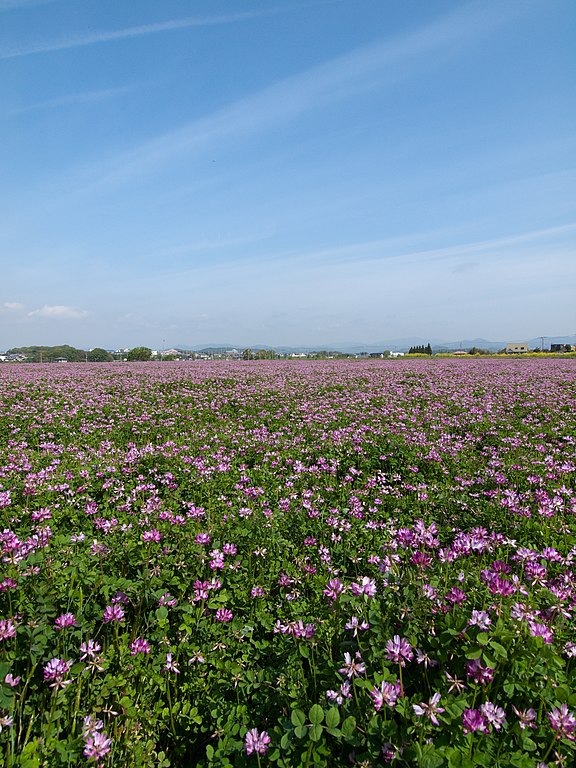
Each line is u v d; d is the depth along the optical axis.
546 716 2.72
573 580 4.41
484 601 3.51
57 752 2.77
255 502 7.34
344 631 3.66
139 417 15.44
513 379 26.52
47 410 16.16
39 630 3.39
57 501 7.25
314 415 15.61
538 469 9.14
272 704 3.24
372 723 2.65
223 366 41.88
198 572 4.87
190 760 3.19
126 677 3.51
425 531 5.16
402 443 11.02
